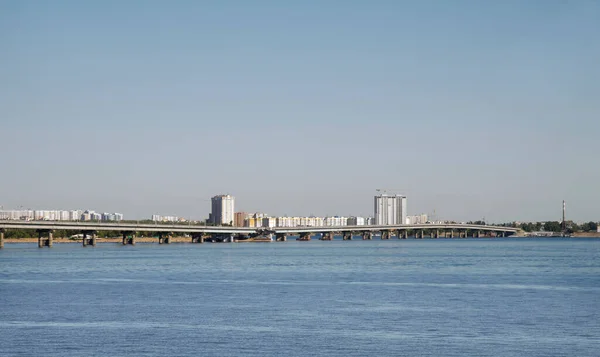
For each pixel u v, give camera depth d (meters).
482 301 109.12
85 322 89.81
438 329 83.62
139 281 147.88
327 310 99.62
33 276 161.75
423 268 186.38
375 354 70.50
